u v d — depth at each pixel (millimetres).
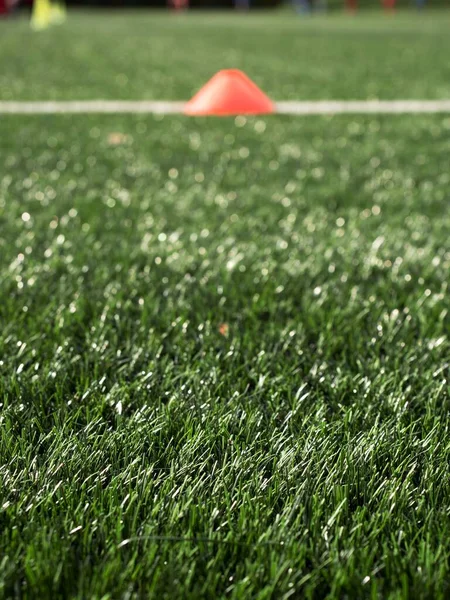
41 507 1391
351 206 3604
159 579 1220
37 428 1685
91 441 1626
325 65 10602
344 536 1329
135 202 3623
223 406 1743
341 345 2102
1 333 2148
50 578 1215
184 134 5430
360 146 5027
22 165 4367
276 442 1604
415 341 2143
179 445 1617
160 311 2342
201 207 3553
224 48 13977
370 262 2781
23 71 9570
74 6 38719
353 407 1765
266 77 9078
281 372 1948
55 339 2115
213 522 1362
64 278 2578
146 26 22969
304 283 2580
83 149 4855
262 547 1276
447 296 2467
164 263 2766
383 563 1261
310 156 4734
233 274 2654
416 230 3205
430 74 9344
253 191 3863
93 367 1971
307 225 3279
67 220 3291
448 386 1870
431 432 1642
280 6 40781
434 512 1398
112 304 2355
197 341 2133
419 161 4586
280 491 1442
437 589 1198
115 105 6781
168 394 1835
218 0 39875
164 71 9742
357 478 1486
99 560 1263
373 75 9281
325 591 1226
